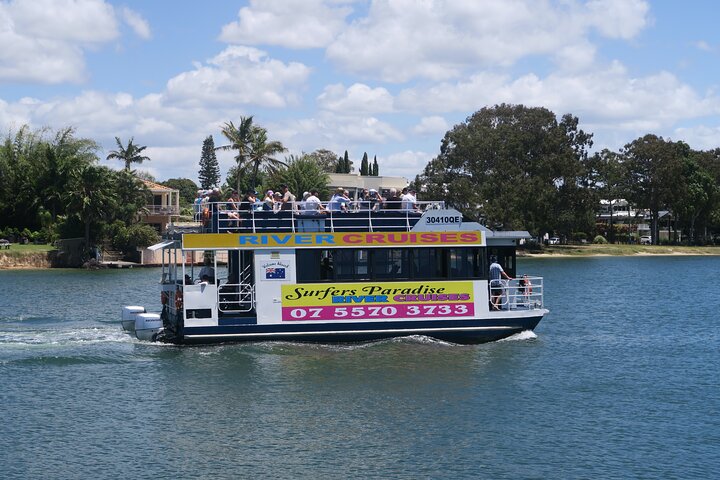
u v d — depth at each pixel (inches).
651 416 1053.8
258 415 1032.2
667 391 1181.1
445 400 1102.4
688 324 1897.1
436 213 1389.0
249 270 1349.7
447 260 1375.5
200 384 1162.0
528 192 4936.0
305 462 882.1
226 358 1293.1
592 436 971.9
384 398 1104.2
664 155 6279.5
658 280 3380.9
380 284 1354.6
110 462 880.3
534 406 1086.4
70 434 964.6
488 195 4987.7
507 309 1414.9
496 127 5354.3
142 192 4451.3
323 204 1470.2
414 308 1365.7
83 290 2647.6
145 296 2445.9
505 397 1123.3
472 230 1379.2
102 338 1481.3
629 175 6427.2
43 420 1013.2
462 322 1380.4
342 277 1350.9
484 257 1384.1
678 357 1439.5
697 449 930.1
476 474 854.5
